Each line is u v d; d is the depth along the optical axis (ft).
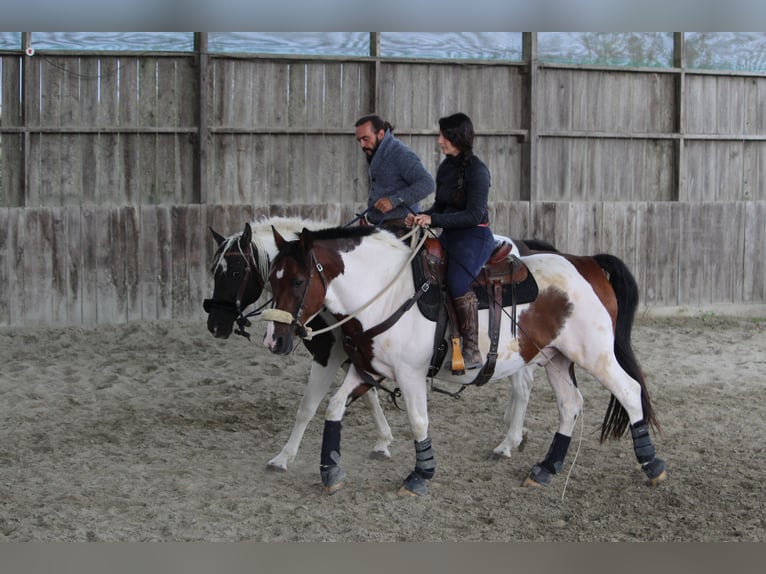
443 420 20.16
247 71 30.27
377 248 14.20
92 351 26.32
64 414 20.06
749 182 35.40
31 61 28.60
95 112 29.32
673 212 34.14
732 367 25.95
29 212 28.37
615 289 15.46
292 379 24.04
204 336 28.14
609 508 14.48
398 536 13.21
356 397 14.99
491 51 32.40
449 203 14.61
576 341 14.88
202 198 29.84
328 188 31.30
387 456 17.11
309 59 30.53
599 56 33.42
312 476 15.98
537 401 21.93
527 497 14.97
